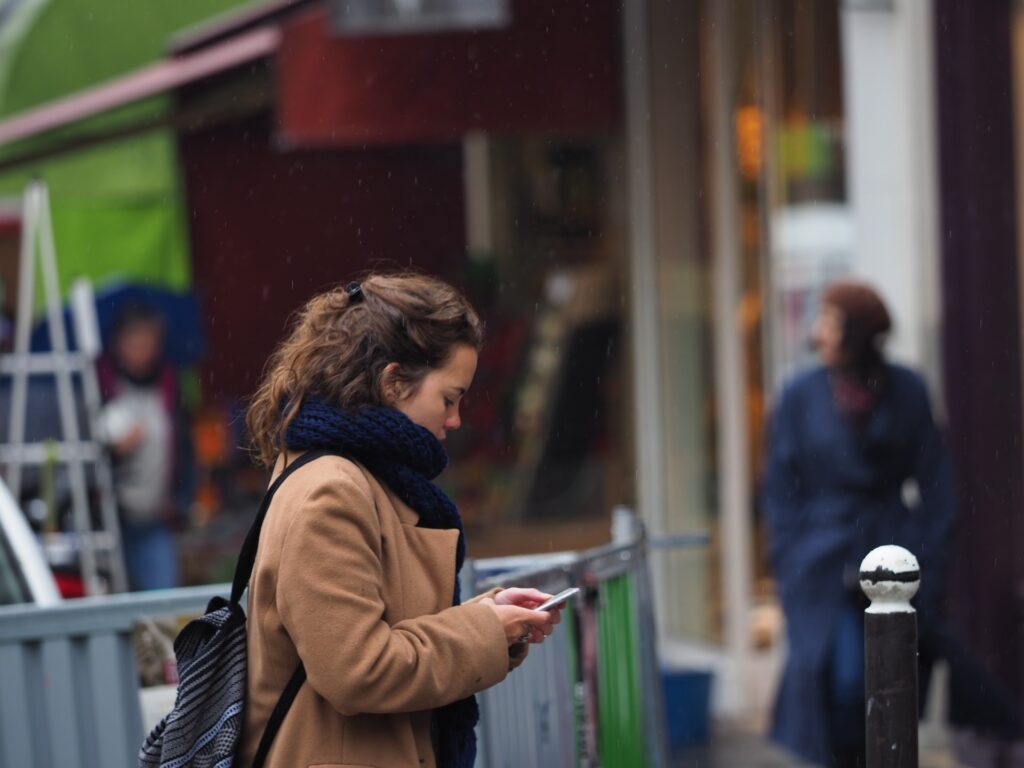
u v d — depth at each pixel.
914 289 22.23
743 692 23.81
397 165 29.50
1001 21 20.53
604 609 11.85
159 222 32.84
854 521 17.80
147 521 26.23
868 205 22.77
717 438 25.42
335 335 7.99
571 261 28.78
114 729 11.74
